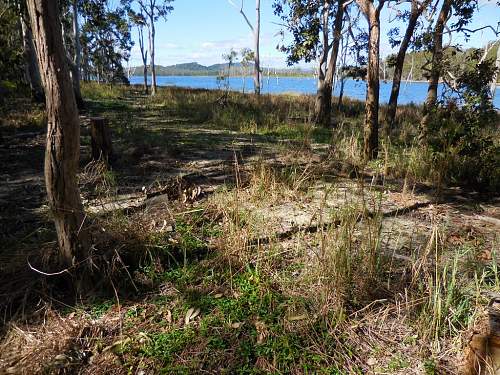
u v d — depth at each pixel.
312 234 4.30
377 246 3.44
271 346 2.75
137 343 2.78
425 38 9.49
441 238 3.54
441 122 7.18
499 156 6.70
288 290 3.28
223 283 3.42
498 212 5.31
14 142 8.88
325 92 13.99
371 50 7.59
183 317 3.05
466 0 9.10
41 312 3.04
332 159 7.18
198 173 6.65
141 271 3.54
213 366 2.59
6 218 4.60
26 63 13.57
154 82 27.58
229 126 12.23
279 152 8.49
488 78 7.36
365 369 2.59
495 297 2.77
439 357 2.62
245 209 4.61
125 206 4.86
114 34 36.66
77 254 3.17
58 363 2.57
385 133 10.78
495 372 2.28
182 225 4.45
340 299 3.06
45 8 2.61
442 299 3.01
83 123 11.80
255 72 25.98
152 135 9.95
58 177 2.98
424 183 6.59
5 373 2.51
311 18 14.73
